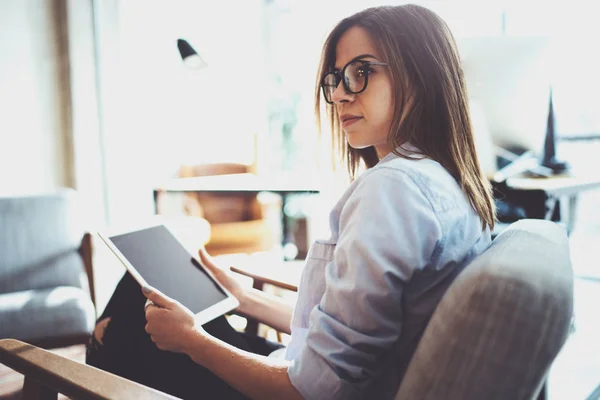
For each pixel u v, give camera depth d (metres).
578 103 3.86
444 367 0.54
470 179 0.85
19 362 0.82
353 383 0.71
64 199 2.39
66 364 0.80
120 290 1.08
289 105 4.70
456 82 0.85
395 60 0.80
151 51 3.82
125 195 3.63
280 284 1.39
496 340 0.51
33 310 1.77
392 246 0.69
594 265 3.55
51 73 3.30
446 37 0.84
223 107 4.34
